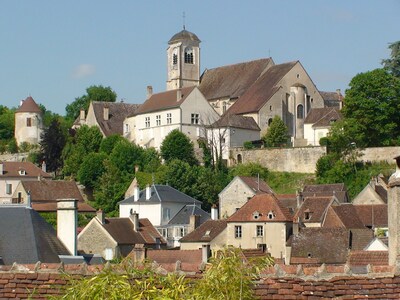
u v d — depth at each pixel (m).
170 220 174.12
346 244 111.00
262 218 134.88
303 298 28.75
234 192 181.00
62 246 53.94
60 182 187.75
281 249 133.62
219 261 27.02
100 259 57.88
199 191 190.62
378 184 167.00
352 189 180.12
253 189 179.50
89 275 29.83
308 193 170.38
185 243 138.75
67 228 58.47
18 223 51.72
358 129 186.50
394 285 29.27
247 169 196.75
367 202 158.00
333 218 136.88
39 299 29.64
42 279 30.02
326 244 111.69
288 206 161.75
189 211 175.12
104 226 134.25
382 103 186.00
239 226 136.62
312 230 114.38
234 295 26.42
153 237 137.62
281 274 29.30
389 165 182.75
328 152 192.62
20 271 30.33
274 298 28.75
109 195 196.62
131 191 195.00
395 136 189.38
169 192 180.38
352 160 185.50
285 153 198.25
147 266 28.77
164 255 86.50
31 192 184.25
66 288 27.06
